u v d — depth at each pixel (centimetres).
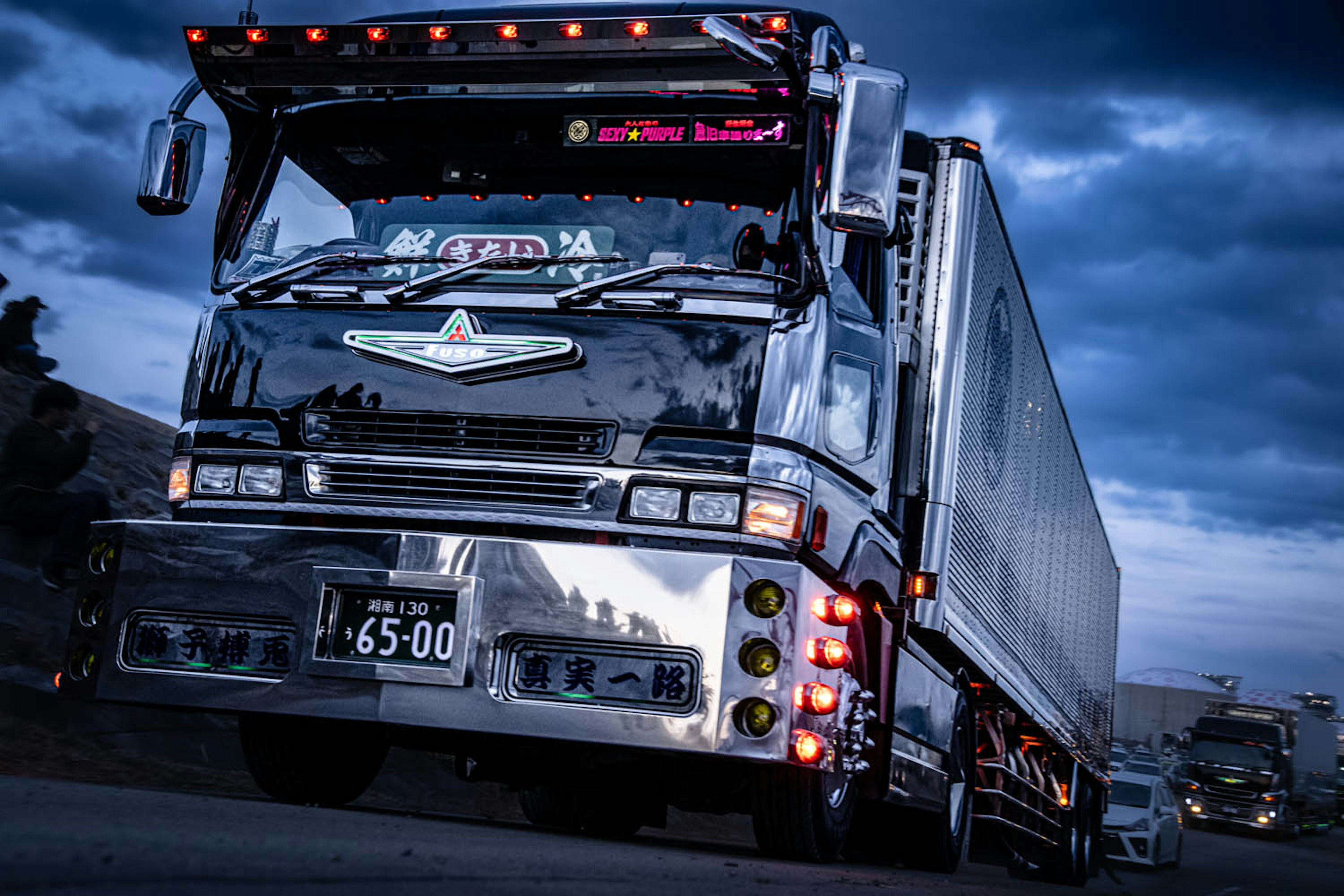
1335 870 2461
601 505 485
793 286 501
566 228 525
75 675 519
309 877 235
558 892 263
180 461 535
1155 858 2005
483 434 498
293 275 536
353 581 482
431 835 368
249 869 236
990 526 777
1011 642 881
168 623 507
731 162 524
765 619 457
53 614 796
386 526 504
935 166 686
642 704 457
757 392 487
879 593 596
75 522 783
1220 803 3844
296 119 581
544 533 489
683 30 530
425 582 474
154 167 591
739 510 477
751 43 505
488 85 554
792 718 455
